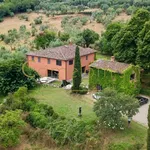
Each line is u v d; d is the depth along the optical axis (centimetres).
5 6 15525
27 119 4700
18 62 6241
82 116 4916
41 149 4200
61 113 5034
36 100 5328
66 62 6506
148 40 5850
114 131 4450
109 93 4566
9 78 5969
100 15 14125
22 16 15538
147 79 6456
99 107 4456
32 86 6131
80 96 5750
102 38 9144
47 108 4859
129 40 6200
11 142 4066
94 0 17325
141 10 6475
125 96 4525
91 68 5938
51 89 6116
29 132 4450
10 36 10806
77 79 5791
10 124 4175
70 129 4269
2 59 7394
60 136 4244
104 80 5841
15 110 4700
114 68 5747
